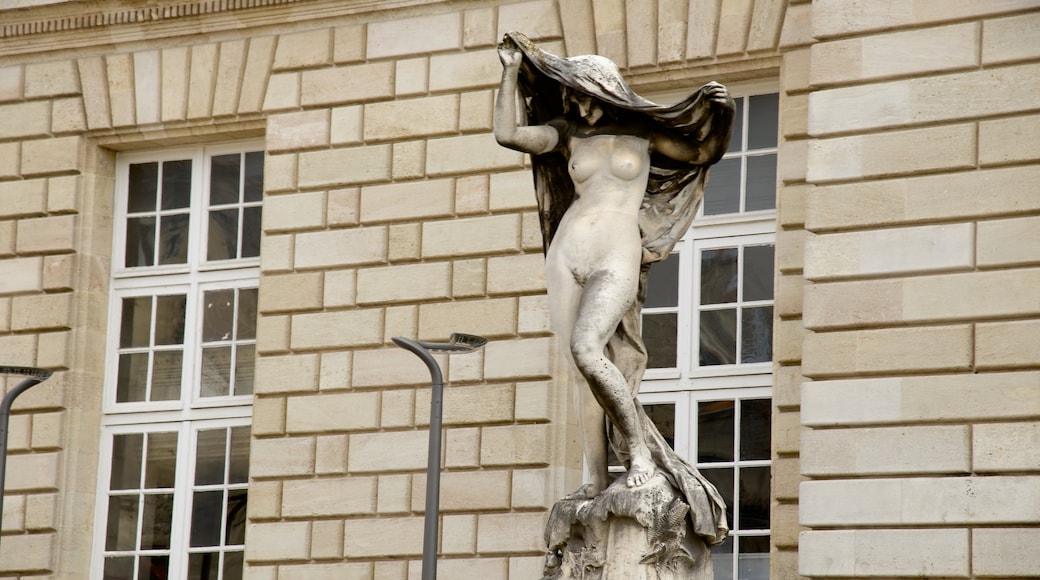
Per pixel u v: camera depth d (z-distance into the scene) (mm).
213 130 42844
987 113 33781
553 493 38156
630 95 20422
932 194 34062
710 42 37562
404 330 40062
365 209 40906
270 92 42094
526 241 39281
